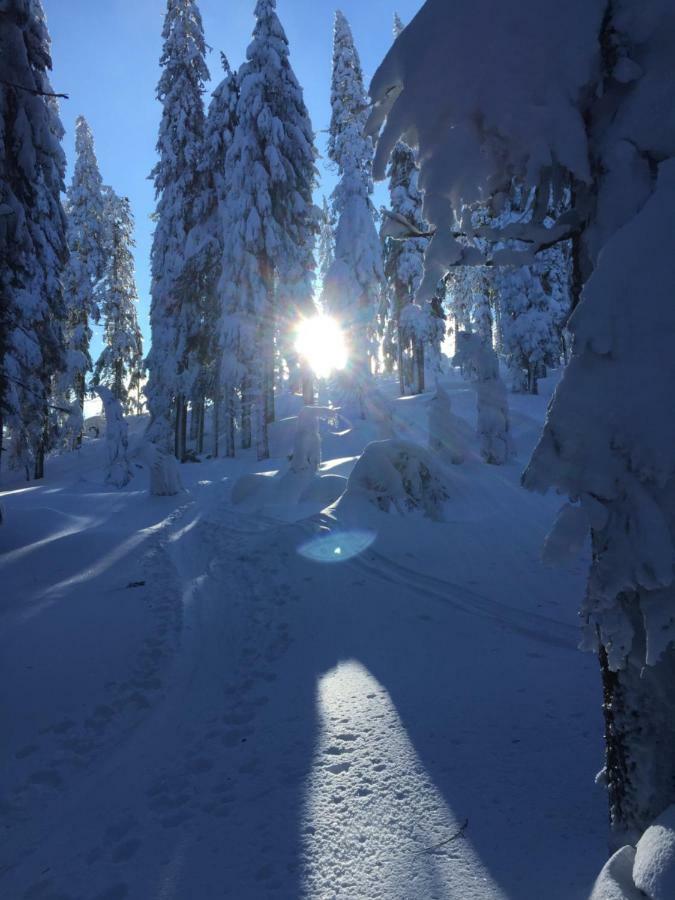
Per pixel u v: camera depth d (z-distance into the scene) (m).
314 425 15.50
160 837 3.11
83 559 10.37
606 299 1.94
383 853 2.72
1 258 12.47
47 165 13.75
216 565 9.09
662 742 2.00
